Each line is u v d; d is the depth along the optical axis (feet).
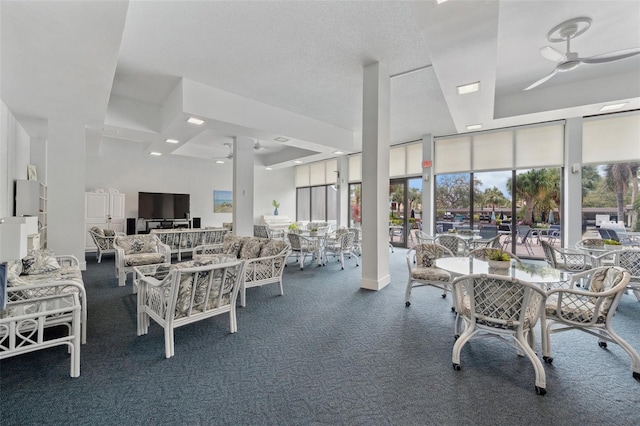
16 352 6.03
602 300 6.79
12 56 9.53
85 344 8.21
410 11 9.59
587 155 18.34
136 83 15.17
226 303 8.93
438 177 24.98
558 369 7.05
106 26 7.98
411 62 12.96
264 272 12.36
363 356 7.62
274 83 15.16
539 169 20.56
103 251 20.08
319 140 21.74
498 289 6.64
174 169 30.60
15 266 9.45
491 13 8.09
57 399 5.80
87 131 17.94
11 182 15.14
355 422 5.28
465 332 7.25
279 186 39.17
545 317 7.40
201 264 8.39
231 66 13.35
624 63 13.71
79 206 16.80
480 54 10.09
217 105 15.71
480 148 22.80
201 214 32.40
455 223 24.11
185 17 9.89
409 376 6.72
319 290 13.67
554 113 16.79
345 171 32.27
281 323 9.78
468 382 6.50
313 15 9.79
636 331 9.10
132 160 28.09
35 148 20.26
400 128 22.59
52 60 9.80
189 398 5.89
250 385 6.34
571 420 5.33
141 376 6.64
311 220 38.04
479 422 5.27
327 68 13.53
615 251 11.23
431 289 13.69
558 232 19.84
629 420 5.33
